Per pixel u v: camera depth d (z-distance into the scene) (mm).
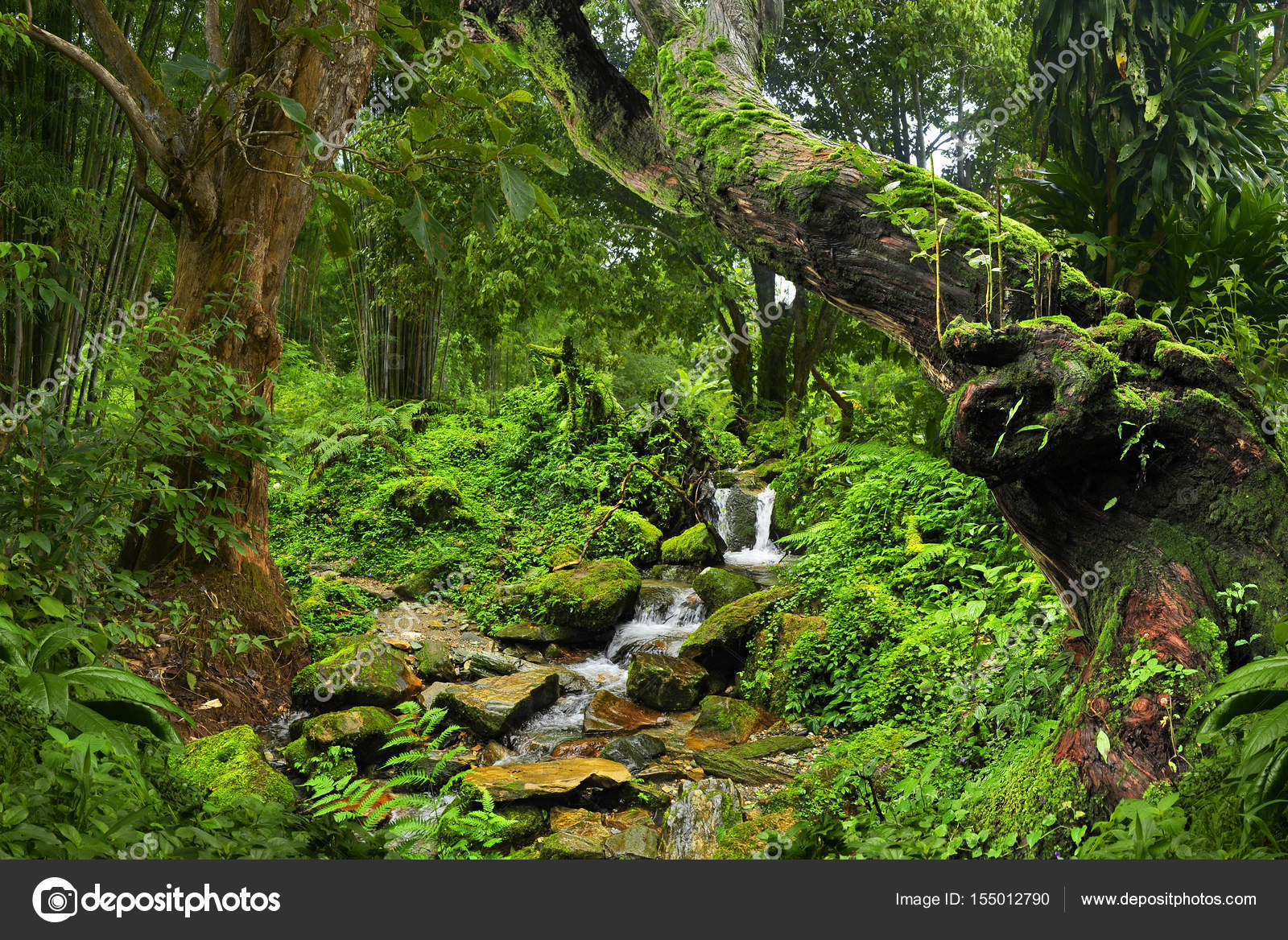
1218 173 5594
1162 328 3088
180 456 5379
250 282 5699
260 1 5645
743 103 3977
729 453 11766
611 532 9266
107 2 6395
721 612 6711
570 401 10977
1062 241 5570
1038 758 2941
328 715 5113
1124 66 5660
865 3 13758
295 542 8930
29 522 3867
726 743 5441
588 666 7055
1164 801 2166
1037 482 3182
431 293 12547
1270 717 2023
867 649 5570
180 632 5297
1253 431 2975
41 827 1827
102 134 6555
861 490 6973
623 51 15266
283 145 5812
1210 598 2863
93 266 6293
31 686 2268
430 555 8844
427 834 3570
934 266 3426
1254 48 6535
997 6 13812
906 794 3342
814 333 16688
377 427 11148
